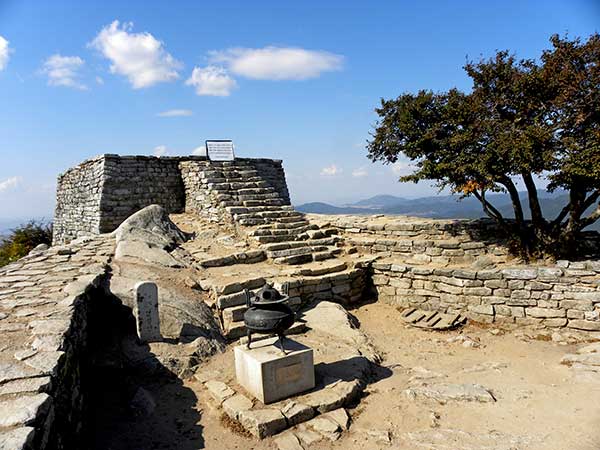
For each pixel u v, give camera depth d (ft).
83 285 21.58
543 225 32.30
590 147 25.93
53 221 61.26
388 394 20.03
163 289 26.21
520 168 28.27
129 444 15.25
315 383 19.83
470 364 24.17
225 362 21.70
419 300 34.01
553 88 27.94
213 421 17.08
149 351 20.67
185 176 50.55
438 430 16.76
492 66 30.30
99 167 46.06
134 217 37.93
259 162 57.93
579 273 28.19
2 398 10.67
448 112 31.91
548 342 27.40
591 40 26.71
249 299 19.44
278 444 15.70
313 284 32.07
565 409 18.01
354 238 41.34
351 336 26.66
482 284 31.37
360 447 15.81
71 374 14.55
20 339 14.39
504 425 17.01
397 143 35.99
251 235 38.83
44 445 10.20
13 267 26.91
